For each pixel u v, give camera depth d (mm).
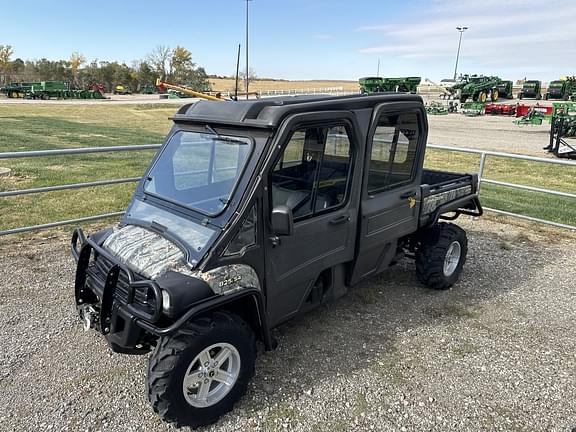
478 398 3375
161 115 33219
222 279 2883
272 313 3400
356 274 4141
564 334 4289
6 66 84750
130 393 3316
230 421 3076
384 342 4051
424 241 4957
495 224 7770
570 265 5996
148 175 3725
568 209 8742
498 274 5660
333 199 3635
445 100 48344
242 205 2963
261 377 3520
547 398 3395
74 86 78250
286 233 2943
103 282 3104
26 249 5938
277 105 3141
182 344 2770
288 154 3121
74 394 3293
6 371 3523
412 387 3469
